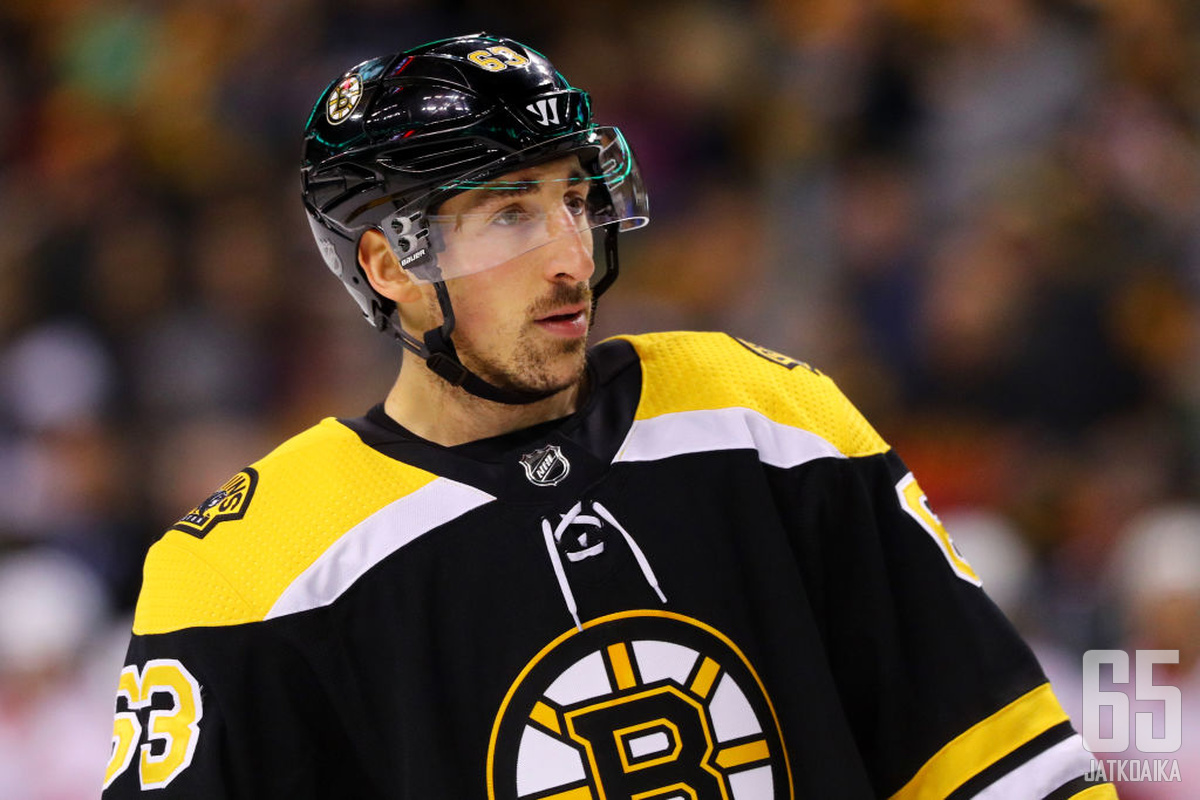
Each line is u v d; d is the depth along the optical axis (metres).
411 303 5.84
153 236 20.39
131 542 17.64
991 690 5.82
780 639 5.60
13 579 15.48
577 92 5.73
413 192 5.55
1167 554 12.88
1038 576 14.34
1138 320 16.75
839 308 18.03
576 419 5.79
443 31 21.55
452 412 5.79
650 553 5.59
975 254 17.30
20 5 23.78
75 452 18.23
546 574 5.51
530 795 5.38
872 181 18.81
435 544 5.53
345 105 5.80
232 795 5.38
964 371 16.72
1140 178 17.98
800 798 5.52
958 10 19.36
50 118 22.88
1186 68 19.17
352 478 5.65
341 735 5.54
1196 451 15.59
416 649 5.43
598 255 6.19
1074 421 16.31
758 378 6.00
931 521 6.04
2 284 20.12
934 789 5.81
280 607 5.43
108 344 19.61
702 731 5.47
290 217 20.53
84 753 13.73
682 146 20.20
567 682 5.43
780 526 5.71
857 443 6.01
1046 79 18.64
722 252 19.14
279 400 18.86
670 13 21.19
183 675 5.42
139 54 22.62
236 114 21.41
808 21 20.44
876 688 5.88
